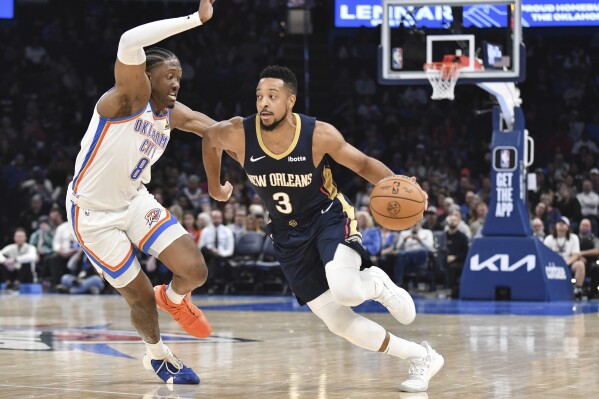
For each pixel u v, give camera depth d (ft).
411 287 54.19
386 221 16.25
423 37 42.91
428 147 71.46
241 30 83.10
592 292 49.19
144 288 17.01
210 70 80.89
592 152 69.10
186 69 80.79
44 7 82.79
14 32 82.17
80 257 55.98
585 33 77.71
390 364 20.07
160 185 66.95
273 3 84.23
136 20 84.07
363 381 17.39
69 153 75.56
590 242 49.90
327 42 81.97
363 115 76.38
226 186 18.29
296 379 17.69
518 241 45.44
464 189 61.05
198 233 54.24
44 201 64.85
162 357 17.17
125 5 83.92
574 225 54.60
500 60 42.11
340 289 15.55
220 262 52.90
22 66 80.38
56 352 22.66
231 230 53.72
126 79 15.75
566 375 18.07
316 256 16.35
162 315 35.35
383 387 16.57
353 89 79.56
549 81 77.41
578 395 15.44
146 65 16.44
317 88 81.10
